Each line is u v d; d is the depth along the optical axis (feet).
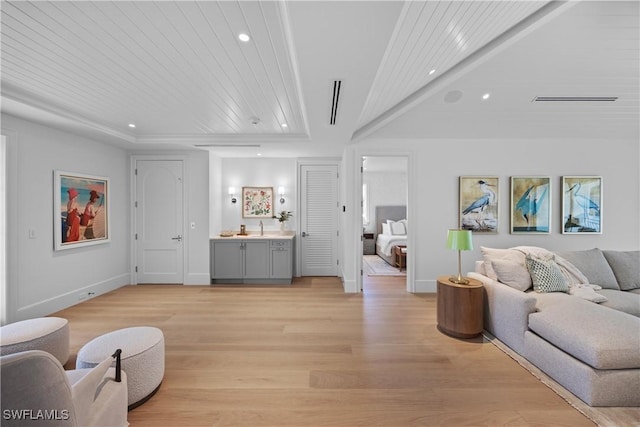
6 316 9.70
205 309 11.95
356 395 6.38
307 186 17.80
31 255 10.53
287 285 15.85
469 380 6.94
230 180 17.90
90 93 8.50
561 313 7.30
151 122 11.47
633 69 9.98
